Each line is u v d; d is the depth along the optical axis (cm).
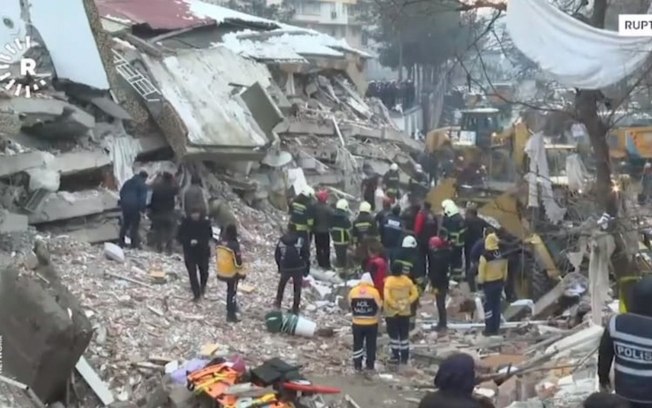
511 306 1652
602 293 1263
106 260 1576
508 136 2178
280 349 1303
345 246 1864
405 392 1161
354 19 5747
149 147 2073
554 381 1091
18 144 1661
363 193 2623
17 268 1020
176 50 2422
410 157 3366
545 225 1648
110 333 1220
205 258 1453
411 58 4269
